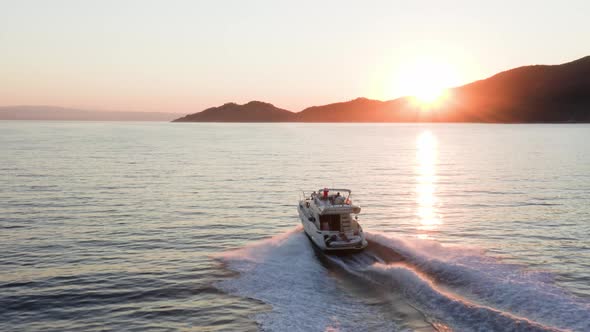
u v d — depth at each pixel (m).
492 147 117.31
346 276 21.22
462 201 42.06
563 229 31.17
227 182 53.84
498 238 28.92
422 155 95.31
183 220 34.09
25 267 23.28
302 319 16.98
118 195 43.81
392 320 16.50
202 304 18.84
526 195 44.84
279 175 60.75
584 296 19.02
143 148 110.12
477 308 16.09
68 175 57.09
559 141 138.25
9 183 49.62
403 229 31.66
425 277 20.00
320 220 27.70
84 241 28.14
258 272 22.12
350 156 92.88
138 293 20.09
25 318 17.73
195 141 147.75
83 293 20.09
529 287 18.14
